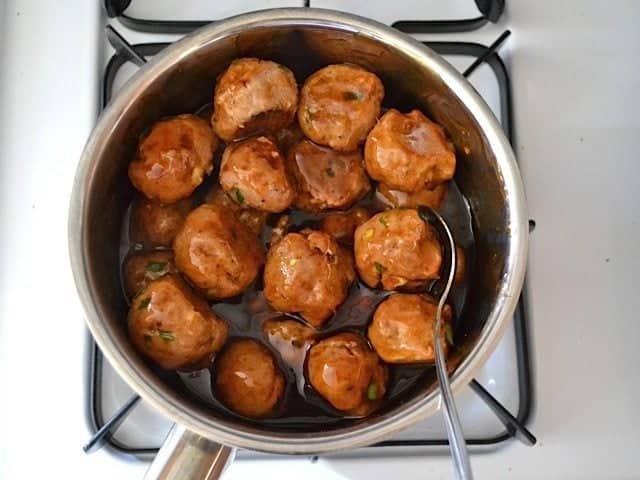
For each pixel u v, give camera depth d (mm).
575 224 305
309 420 262
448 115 269
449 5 316
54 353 288
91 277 236
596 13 321
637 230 305
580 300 300
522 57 315
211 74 271
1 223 296
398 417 232
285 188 259
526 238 247
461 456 222
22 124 302
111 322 237
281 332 263
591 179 308
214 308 267
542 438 289
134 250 274
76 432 283
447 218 282
